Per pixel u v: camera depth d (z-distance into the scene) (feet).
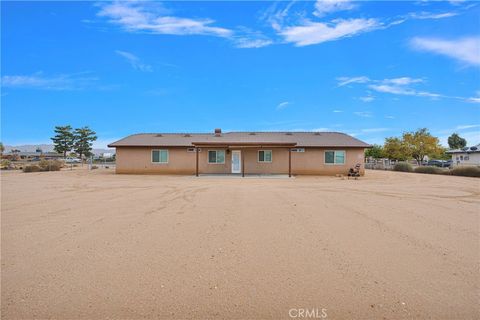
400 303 11.75
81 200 37.22
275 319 10.75
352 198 38.78
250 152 89.81
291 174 87.76
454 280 13.78
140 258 16.63
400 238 20.31
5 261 16.19
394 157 169.78
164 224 24.43
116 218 26.71
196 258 16.62
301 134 102.99
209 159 90.07
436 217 27.02
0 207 32.22
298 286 13.17
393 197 39.88
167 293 12.60
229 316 10.94
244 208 31.42
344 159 87.61
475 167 88.84
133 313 11.12
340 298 12.14
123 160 90.99
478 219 26.25
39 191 46.65
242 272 14.70
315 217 26.86
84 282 13.62
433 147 160.86
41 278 14.03
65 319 10.75
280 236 20.83
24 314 11.03
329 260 16.22
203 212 29.37
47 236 20.95
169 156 90.17
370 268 15.14
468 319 10.71
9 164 139.44
